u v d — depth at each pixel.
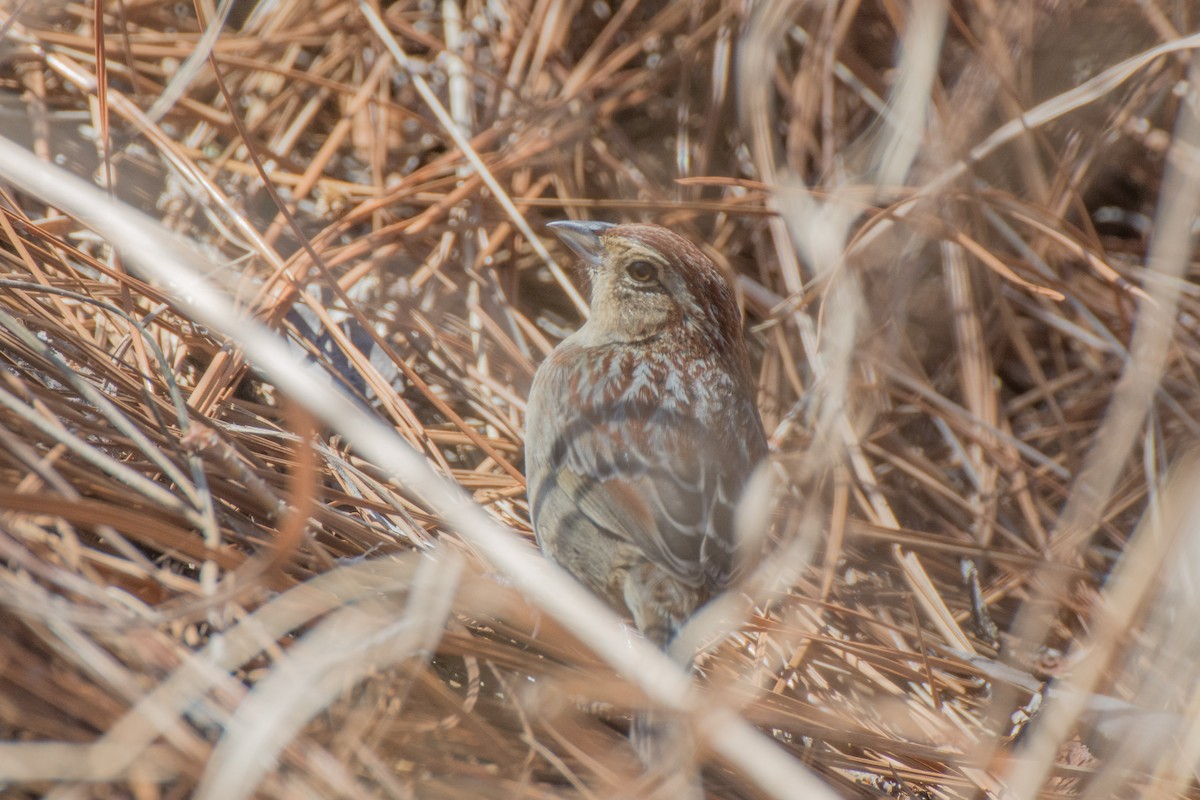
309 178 10.52
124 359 7.72
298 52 11.63
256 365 8.16
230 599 5.33
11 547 5.20
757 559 8.29
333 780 5.19
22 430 6.16
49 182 6.14
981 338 11.08
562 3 12.20
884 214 9.50
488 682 6.63
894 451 10.45
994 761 7.10
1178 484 8.05
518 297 10.90
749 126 11.56
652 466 7.63
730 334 8.78
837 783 6.98
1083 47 11.60
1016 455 10.48
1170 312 8.77
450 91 11.68
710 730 5.50
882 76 12.15
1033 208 10.52
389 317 9.73
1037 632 8.40
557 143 11.27
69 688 5.13
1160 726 7.11
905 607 9.02
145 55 10.83
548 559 8.00
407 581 6.41
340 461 7.52
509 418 9.66
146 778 4.91
